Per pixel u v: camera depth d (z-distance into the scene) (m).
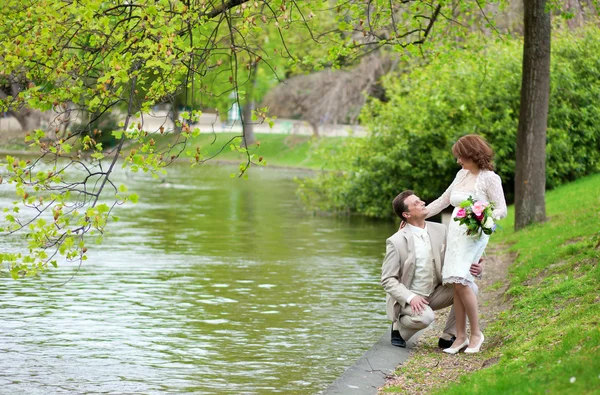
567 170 26.61
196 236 21.56
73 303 13.16
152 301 13.41
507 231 19.36
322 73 45.19
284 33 19.62
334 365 9.88
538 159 18.52
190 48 8.78
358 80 40.12
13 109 9.04
